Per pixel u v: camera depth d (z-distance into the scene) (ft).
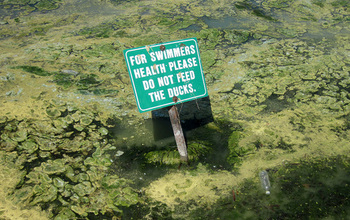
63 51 13.65
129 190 7.96
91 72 12.35
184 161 8.68
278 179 8.18
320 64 12.93
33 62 12.74
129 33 15.25
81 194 7.82
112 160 8.80
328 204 7.48
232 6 18.12
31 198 7.67
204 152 8.99
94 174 8.38
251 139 9.46
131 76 7.98
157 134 9.68
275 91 11.46
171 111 8.35
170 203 7.61
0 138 9.24
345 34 15.29
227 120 10.22
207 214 7.33
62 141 9.30
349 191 7.80
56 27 15.87
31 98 10.84
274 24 16.25
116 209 7.48
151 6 18.28
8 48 13.79
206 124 10.05
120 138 9.53
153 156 8.81
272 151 9.05
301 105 10.78
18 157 8.72
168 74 8.30
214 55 13.48
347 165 8.53
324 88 11.57
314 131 9.70
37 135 9.45
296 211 7.34
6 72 11.97
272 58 13.34
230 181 8.17
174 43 8.29
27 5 18.25
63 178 8.21
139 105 8.11
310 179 8.15
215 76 12.23
